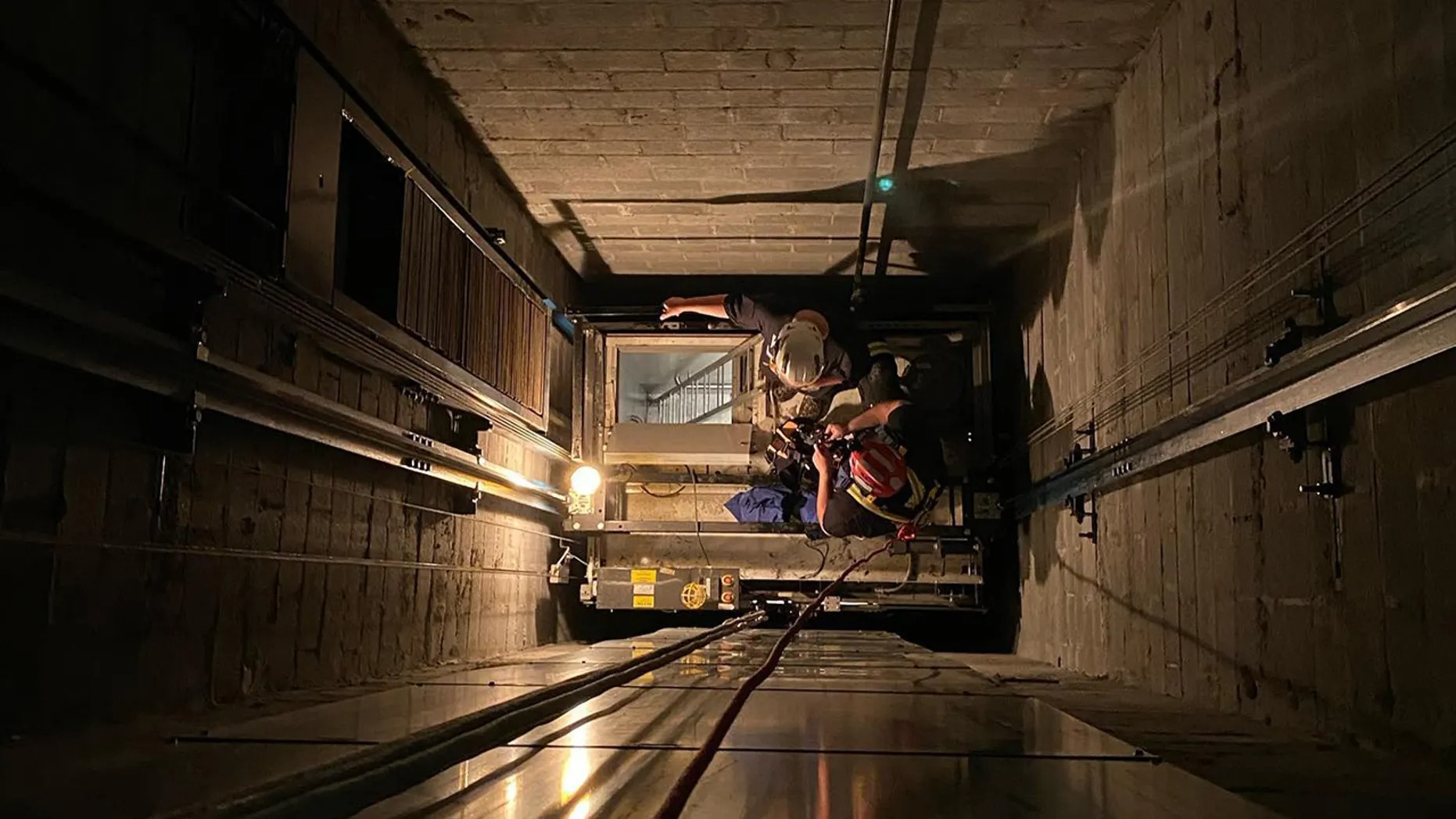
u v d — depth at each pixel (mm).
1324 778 2504
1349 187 2828
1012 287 7664
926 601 7699
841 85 5008
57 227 2484
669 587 7477
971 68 4836
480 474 5508
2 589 2381
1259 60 3416
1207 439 3736
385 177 4387
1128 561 4867
